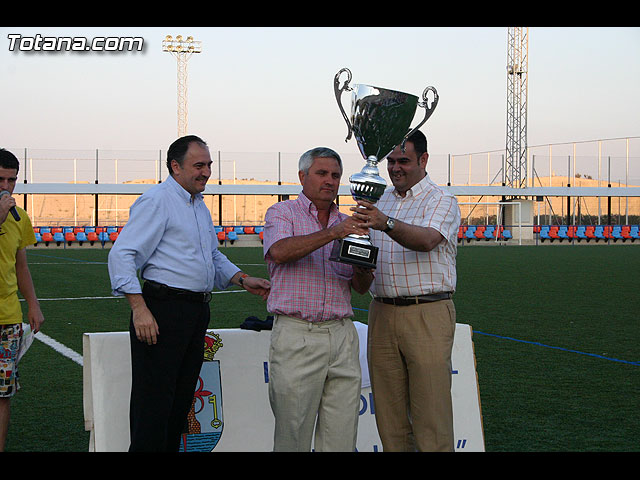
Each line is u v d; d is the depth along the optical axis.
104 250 29.09
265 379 4.31
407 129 3.63
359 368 3.58
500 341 8.61
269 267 3.55
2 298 4.14
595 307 11.69
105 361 4.05
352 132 3.63
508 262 22.28
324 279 3.46
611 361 7.44
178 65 49.09
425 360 3.62
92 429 4.00
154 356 3.55
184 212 3.65
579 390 6.21
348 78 3.61
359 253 3.38
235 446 4.19
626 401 5.83
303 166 3.53
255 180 39.19
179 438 3.75
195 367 3.71
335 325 3.49
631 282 15.77
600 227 37.81
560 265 20.91
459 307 11.70
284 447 3.44
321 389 3.46
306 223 3.52
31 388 6.19
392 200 3.91
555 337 8.88
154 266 3.60
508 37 40.16
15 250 4.25
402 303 3.70
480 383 6.48
